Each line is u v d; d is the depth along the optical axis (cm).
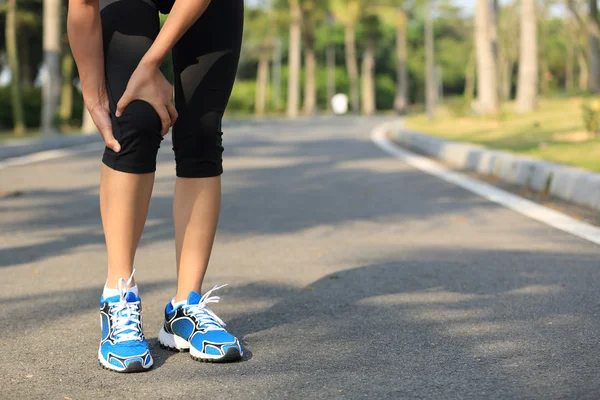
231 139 1859
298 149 1478
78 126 2848
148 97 248
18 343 288
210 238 272
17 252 493
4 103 2758
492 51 2125
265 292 374
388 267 437
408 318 320
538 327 303
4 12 3123
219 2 260
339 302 351
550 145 1117
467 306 341
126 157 254
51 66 1861
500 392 230
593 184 665
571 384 235
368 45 6881
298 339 289
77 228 589
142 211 262
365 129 2503
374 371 251
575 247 496
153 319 320
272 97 7294
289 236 552
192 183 271
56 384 241
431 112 2428
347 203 730
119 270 261
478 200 743
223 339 260
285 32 7169
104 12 255
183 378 245
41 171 1036
